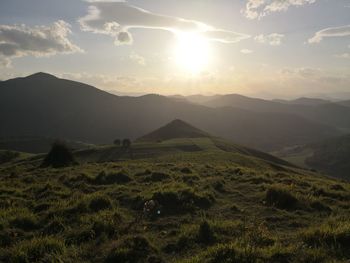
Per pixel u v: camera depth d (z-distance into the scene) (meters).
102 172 22.19
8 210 14.48
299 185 21.14
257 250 9.23
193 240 10.85
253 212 14.70
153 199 15.58
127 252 9.77
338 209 15.26
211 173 25.14
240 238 10.64
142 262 9.52
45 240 10.55
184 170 25.56
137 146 98.50
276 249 9.31
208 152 58.69
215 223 12.13
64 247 10.28
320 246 9.80
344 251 9.34
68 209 14.16
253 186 19.91
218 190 18.89
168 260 9.68
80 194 17.34
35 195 18.52
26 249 10.00
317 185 20.84
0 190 19.00
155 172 22.77
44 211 14.51
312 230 10.94
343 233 10.11
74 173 26.09
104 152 91.62
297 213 14.55
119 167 29.41
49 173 28.05
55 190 19.14
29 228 12.66
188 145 98.38
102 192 17.86
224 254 9.05
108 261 9.62
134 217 13.93
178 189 16.84
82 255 10.05
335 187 20.84
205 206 15.57
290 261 8.82
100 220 12.34
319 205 15.44
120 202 16.14
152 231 12.26
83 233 11.48
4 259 9.77
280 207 15.34
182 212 14.49
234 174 24.77
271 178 23.02
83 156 89.50
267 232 11.39
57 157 40.53
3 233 11.59
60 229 12.26
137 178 22.30
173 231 11.89
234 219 13.59
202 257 9.09
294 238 10.87
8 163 93.50
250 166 47.41
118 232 11.78
